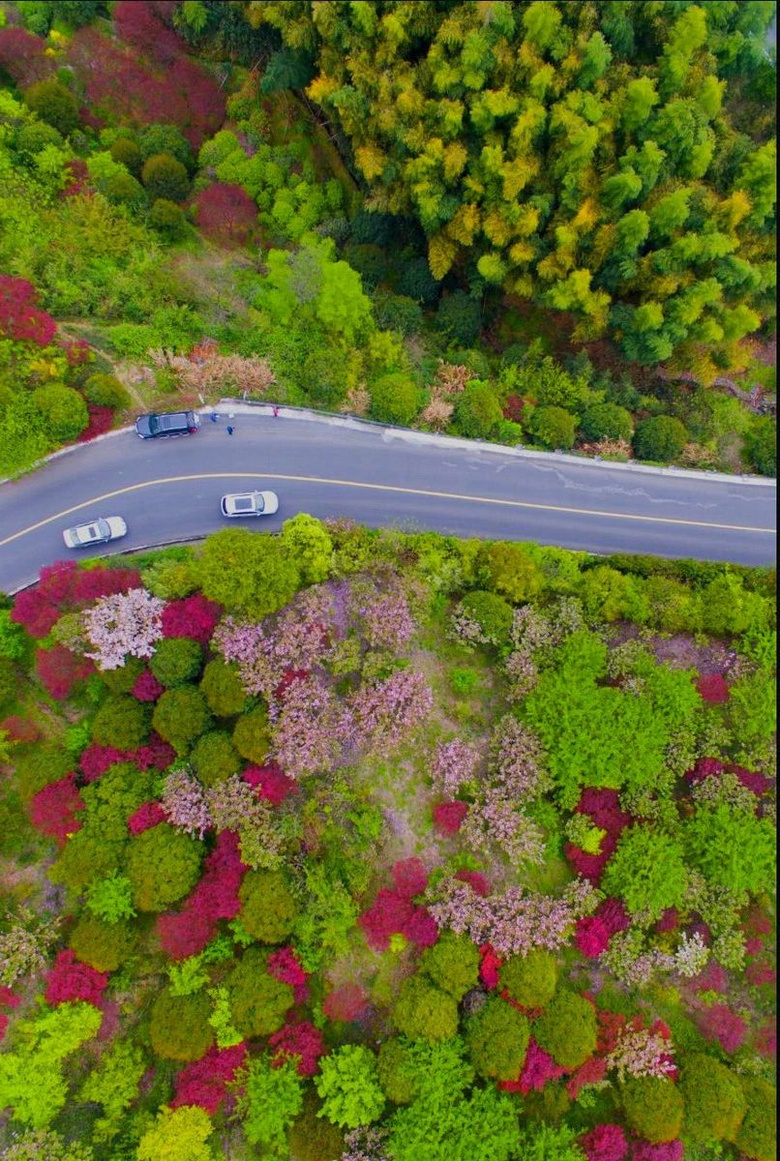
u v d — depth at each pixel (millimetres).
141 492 33688
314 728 27719
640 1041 26281
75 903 28297
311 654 28641
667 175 34344
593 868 28812
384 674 29906
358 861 28203
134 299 34969
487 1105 25203
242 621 28703
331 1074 25250
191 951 26688
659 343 35344
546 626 30422
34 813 27719
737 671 30891
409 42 33688
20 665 30516
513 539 35344
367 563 30938
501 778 28859
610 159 33812
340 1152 24734
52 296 33500
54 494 33125
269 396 35031
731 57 35219
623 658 30328
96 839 27047
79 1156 24906
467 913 27000
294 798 28828
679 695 29375
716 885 28703
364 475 35219
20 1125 26078
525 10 31453
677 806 29969
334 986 27859
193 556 32469
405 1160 24125
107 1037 27266
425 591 30500
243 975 26172
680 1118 25531
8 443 31156
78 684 29938
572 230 33875
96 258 35438
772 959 29281
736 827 28391
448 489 35562
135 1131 25734
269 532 34000
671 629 31828
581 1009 26375
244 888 26688
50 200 35500
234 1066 25812
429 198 34250
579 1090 26219
